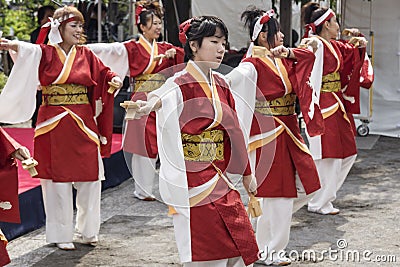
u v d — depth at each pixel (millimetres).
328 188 6000
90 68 5133
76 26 4996
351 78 6062
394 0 9680
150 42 6391
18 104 4965
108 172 7051
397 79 9867
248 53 4664
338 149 5883
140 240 5363
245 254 3506
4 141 3926
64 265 4805
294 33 10867
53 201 5082
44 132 5047
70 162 5039
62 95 5035
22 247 5191
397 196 6715
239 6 10758
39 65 4980
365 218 5938
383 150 9016
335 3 11602
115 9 10812
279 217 4691
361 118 9828
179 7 8172
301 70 4551
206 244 3473
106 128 5234
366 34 9859
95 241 5250
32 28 12820
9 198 4008
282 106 4656
